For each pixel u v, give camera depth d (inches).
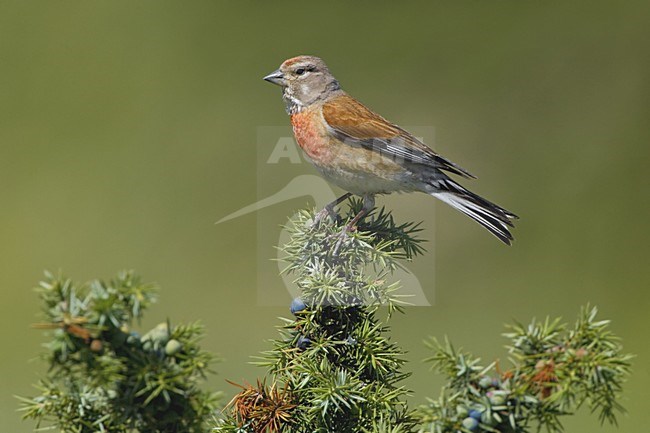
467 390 135.0
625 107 584.7
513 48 609.9
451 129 593.0
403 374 168.2
